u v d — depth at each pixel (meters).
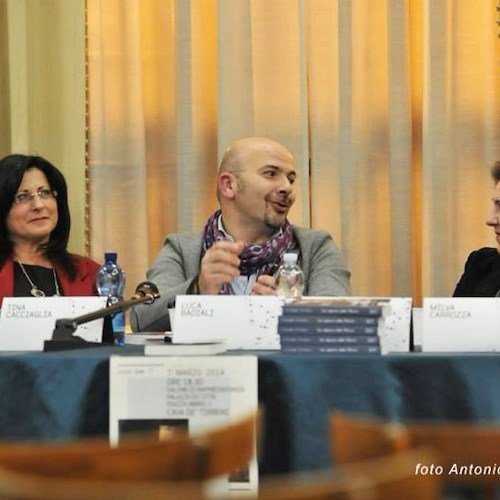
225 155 9.54
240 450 4.21
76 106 11.51
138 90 11.51
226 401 5.94
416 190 11.66
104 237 11.49
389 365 5.91
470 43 11.42
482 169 11.39
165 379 5.96
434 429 4.22
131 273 11.49
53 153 11.54
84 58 11.51
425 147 11.36
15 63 11.48
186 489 3.17
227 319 6.81
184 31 11.55
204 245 9.45
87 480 3.81
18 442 5.96
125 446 3.86
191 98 11.57
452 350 6.64
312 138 11.51
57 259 10.21
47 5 11.55
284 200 9.36
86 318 6.88
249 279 9.15
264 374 5.94
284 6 11.43
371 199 11.49
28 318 7.27
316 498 3.10
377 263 11.45
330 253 9.30
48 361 6.00
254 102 11.43
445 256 11.33
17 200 10.09
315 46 11.51
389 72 11.46
